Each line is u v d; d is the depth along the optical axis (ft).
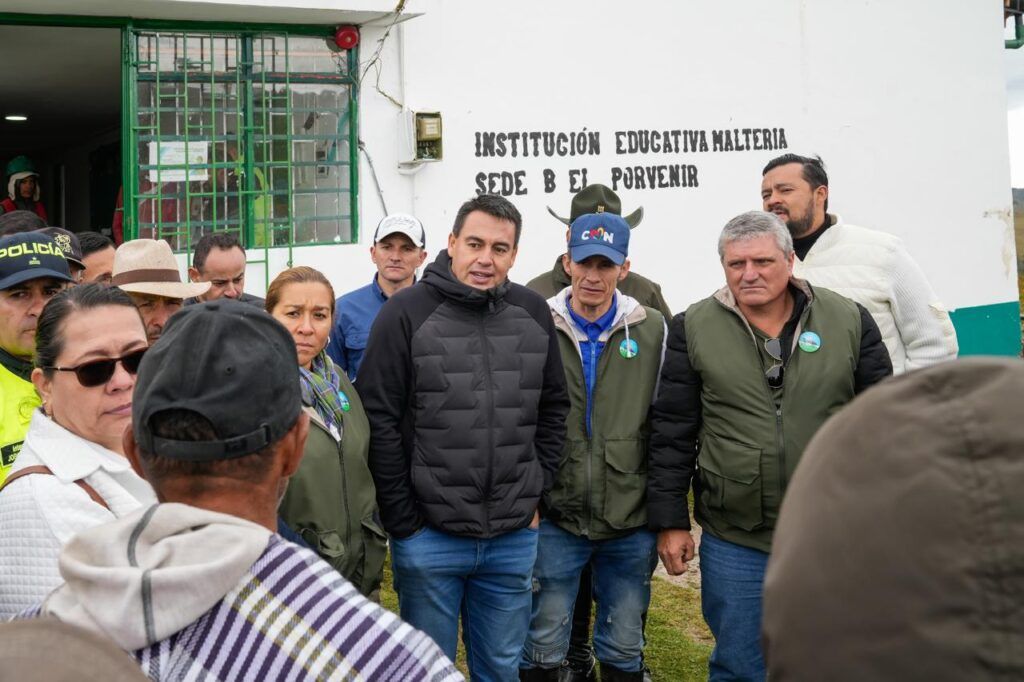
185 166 20.33
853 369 11.27
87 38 22.84
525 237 23.36
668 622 16.52
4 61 25.82
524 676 12.75
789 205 13.91
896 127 27.91
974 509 2.27
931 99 28.35
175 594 4.28
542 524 12.46
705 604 11.87
